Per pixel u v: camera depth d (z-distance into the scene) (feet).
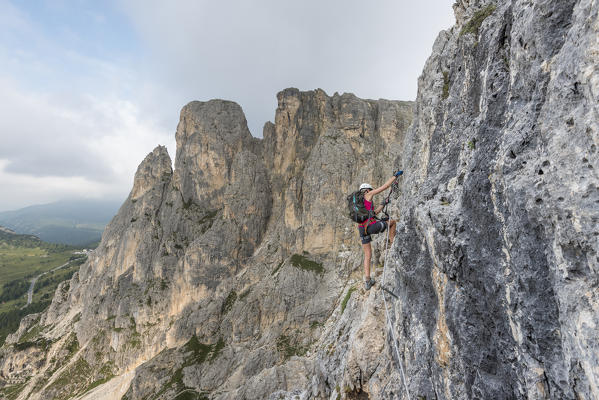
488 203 21.02
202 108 338.34
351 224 261.65
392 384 47.91
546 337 15.76
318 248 259.60
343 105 310.04
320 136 304.30
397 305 42.14
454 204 25.95
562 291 14.23
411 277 34.17
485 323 21.49
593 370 12.37
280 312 227.40
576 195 13.58
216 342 229.66
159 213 335.26
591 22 13.21
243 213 291.58
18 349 301.43
